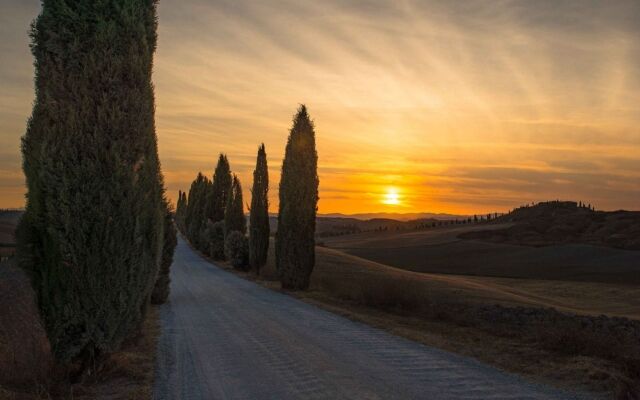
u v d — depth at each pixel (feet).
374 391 25.63
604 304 153.79
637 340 49.08
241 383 27.84
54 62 25.93
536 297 155.02
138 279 27.22
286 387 26.81
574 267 273.33
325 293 78.95
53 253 25.18
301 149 85.20
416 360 32.94
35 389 24.47
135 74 27.25
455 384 26.94
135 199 27.02
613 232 396.16
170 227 67.97
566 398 24.48
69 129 25.45
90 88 26.09
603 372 28.66
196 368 31.55
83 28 26.23
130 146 26.86
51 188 25.03
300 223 84.38
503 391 25.61
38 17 26.08
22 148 25.84
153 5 29.50
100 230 25.77
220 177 190.29
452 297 86.63
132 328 28.04
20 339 28.78
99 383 27.32
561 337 36.91
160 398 25.31
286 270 84.23
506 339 42.52
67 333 25.82
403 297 62.23
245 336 42.57
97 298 25.75
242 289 86.74
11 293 39.63
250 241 115.14
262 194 114.11
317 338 41.27
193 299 72.54
